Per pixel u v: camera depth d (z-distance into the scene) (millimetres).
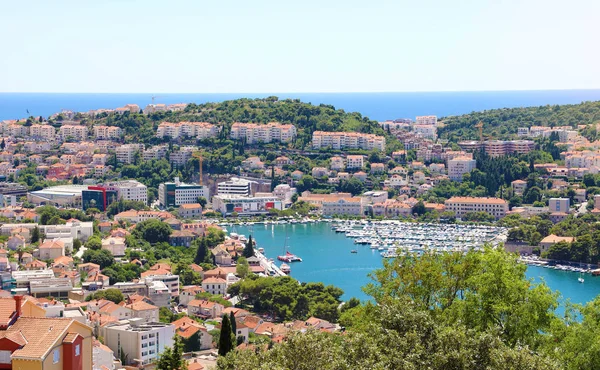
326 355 162375
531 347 181875
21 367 149875
